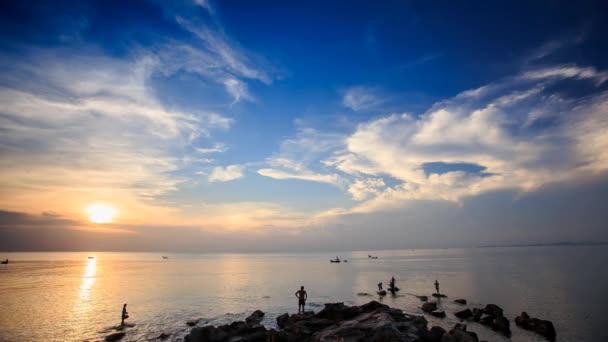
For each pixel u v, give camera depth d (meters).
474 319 34.09
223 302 48.91
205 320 36.78
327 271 108.81
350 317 31.61
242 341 26.06
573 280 67.06
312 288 64.19
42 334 31.27
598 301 43.66
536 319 30.48
